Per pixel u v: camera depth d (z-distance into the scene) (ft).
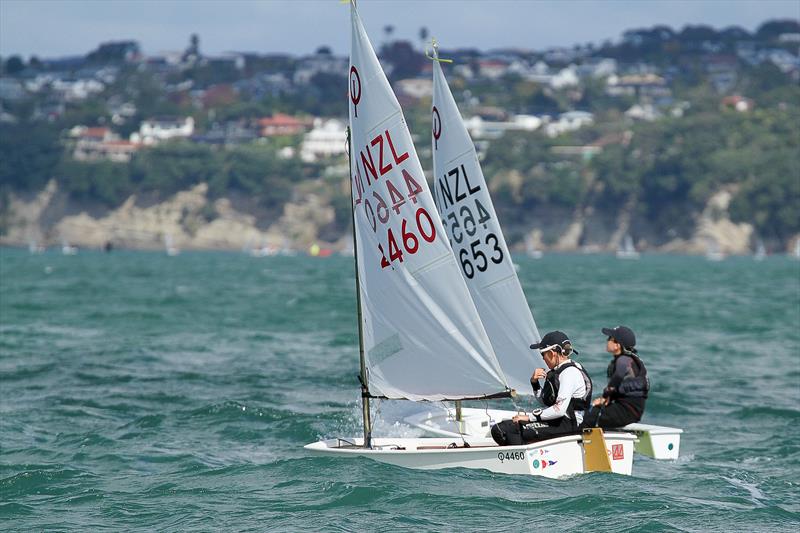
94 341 450.30
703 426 257.34
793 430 251.19
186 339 463.01
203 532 158.40
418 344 197.67
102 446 226.79
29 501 178.19
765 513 168.45
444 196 237.04
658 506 170.19
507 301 230.07
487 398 196.24
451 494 175.63
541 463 186.60
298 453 221.25
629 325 554.05
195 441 233.96
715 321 585.22
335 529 158.10
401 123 192.13
